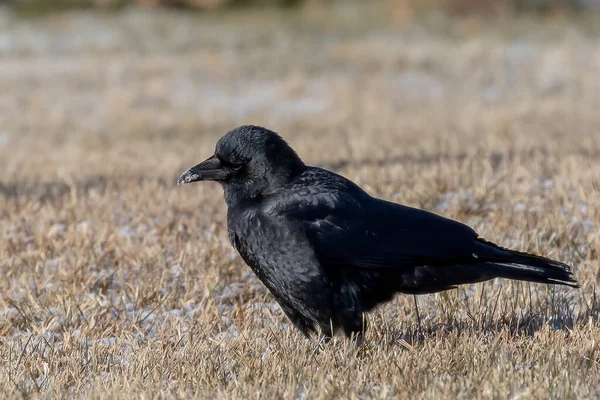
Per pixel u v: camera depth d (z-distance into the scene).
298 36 38.75
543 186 13.07
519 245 10.82
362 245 8.02
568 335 8.27
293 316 8.48
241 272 10.62
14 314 9.61
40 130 25.00
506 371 7.24
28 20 42.38
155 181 14.72
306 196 8.18
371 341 8.28
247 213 8.29
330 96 29.28
